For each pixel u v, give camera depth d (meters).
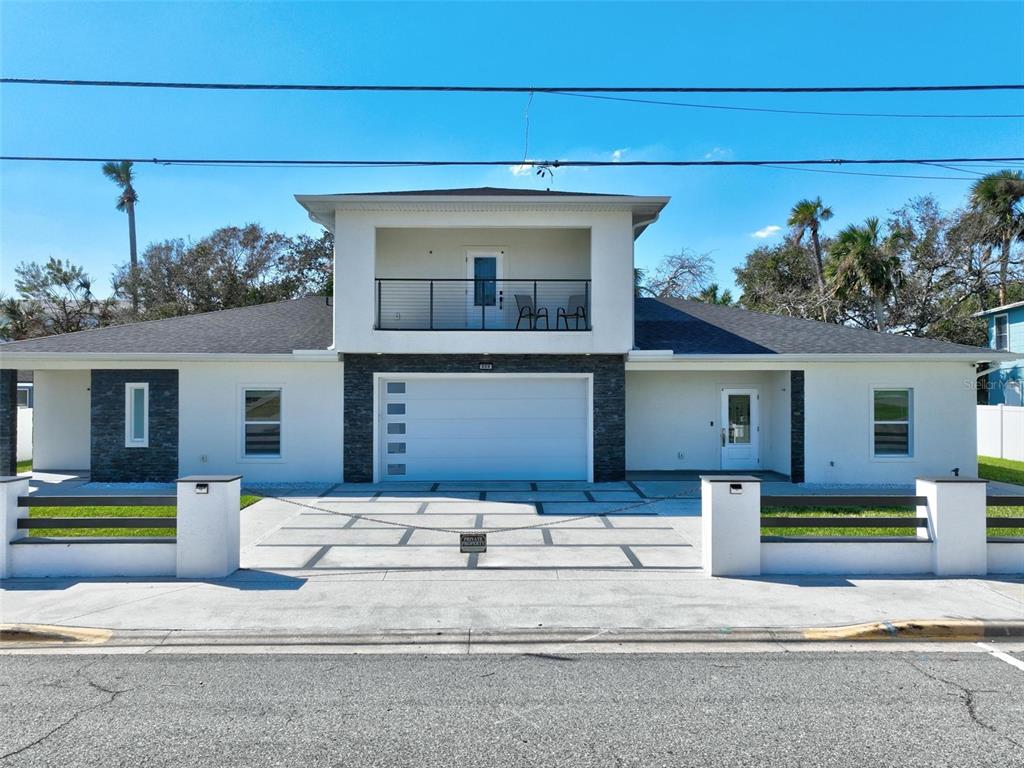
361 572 7.81
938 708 4.55
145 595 6.95
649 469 16.64
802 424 14.86
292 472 14.50
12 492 7.68
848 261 28.56
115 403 14.55
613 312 14.21
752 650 5.71
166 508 11.35
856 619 6.21
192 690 4.88
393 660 5.48
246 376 14.54
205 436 14.53
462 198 13.62
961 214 31.17
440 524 10.46
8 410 14.89
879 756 3.90
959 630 6.04
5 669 5.30
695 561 8.30
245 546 9.05
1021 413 20.64
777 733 4.19
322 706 4.60
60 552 7.65
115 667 5.33
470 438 14.76
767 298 35.06
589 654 5.61
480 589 7.16
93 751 3.98
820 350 14.81
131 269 37.72
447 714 4.48
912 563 7.71
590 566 8.08
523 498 12.66
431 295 14.40
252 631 5.99
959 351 14.68
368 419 14.47
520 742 4.09
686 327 16.80
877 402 14.98
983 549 7.62
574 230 15.95
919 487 7.92
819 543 7.76
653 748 4.00
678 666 5.33
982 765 3.79
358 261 14.05
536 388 14.80
